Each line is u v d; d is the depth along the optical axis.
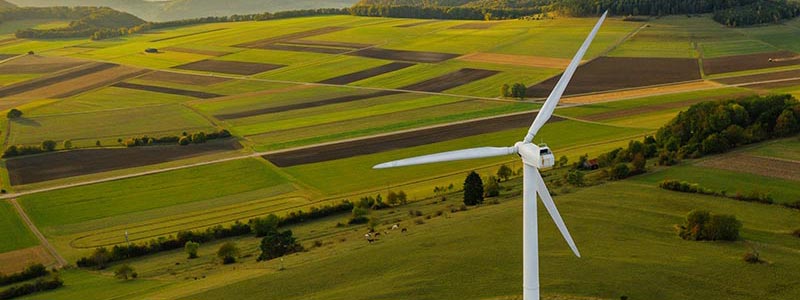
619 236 76.88
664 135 121.31
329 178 127.56
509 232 80.00
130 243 100.69
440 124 163.88
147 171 137.62
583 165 115.25
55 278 85.50
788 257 68.56
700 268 65.94
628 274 64.94
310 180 127.06
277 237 87.75
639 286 62.19
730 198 90.81
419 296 63.34
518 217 85.81
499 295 62.31
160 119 184.50
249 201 117.44
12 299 81.50
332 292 66.88
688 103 170.12
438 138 151.50
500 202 98.56
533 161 38.19
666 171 103.94
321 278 70.88
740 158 107.81
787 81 187.62
